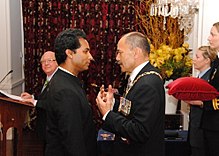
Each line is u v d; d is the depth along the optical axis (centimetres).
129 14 511
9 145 427
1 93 276
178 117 318
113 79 529
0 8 444
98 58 526
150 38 367
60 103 177
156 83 179
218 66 236
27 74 524
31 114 488
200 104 254
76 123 176
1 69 452
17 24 497
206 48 279
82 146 176
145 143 182
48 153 186
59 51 188
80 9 514
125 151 188
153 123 174
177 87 229
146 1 473
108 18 515
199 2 335
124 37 188
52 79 190
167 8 356
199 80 233
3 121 275
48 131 188
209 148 241
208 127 236
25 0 509
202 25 315
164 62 309
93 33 520
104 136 280
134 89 182
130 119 181
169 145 288
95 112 505
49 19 515
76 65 189
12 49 465
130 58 185
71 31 189
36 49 521
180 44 372
